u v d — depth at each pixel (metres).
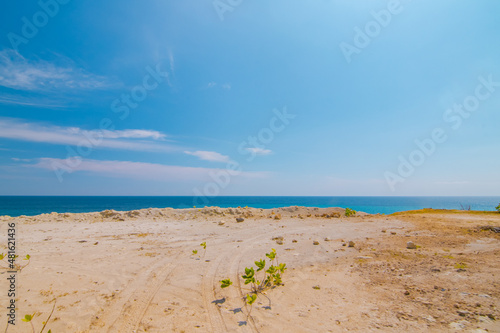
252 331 3.30
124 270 5.58
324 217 14.93
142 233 9.75
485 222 11.93
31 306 3.78
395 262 5.96
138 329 3.33
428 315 3.45
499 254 6.22
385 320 3.42
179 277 5.24
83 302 4.01
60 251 6.95
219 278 5.21
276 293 4.48
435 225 11.34
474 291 4.04
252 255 6.89
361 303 3.99
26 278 4.86
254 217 14.31
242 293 4.49
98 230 10.13
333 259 6.46
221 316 3.69
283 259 6.52
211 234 9.73
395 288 4.46
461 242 7.77
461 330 3.01
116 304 4.01
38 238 8.50
